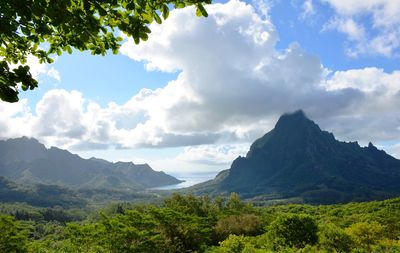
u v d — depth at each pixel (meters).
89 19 3.56
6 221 31.19
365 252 30.81
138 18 3.78
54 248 37.34
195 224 48.34
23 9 3.22
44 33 3.64
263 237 40.75
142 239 39.16
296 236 36.47
